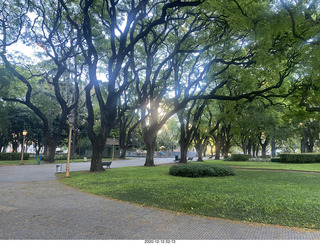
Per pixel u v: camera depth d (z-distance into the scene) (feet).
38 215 19.72
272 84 51.52
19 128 133.49
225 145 152.76
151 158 79.05
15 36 67.87
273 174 53.83
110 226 17.11
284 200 24.63
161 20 47.44
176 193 28.12
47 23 70.23
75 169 68.74
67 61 98.37
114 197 26.96
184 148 99.19
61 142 173.88
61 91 128.57
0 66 73.87
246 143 163.84
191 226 17.26
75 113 128.47
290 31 33.53
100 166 56.95
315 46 29.94
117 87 96.63
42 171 59.93
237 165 87.15
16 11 63.46
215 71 59.82
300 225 17.49
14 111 130.72
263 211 20.74
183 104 64.90
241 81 54.08
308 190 31.63
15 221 18.08
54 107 122.83
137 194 28.04
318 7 31.63
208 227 17.06
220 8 36.32
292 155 100.27
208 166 49.93
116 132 183.62
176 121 211.41
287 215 19.63
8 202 24.63
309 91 43.47
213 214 20.11
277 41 37.45
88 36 53.26
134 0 54.29
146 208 22.27
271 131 107.14
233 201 24.09
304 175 51.72
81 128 159.74
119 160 132.87
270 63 37.91
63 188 33.63
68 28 72.13
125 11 57.52
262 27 32.96
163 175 48.78
